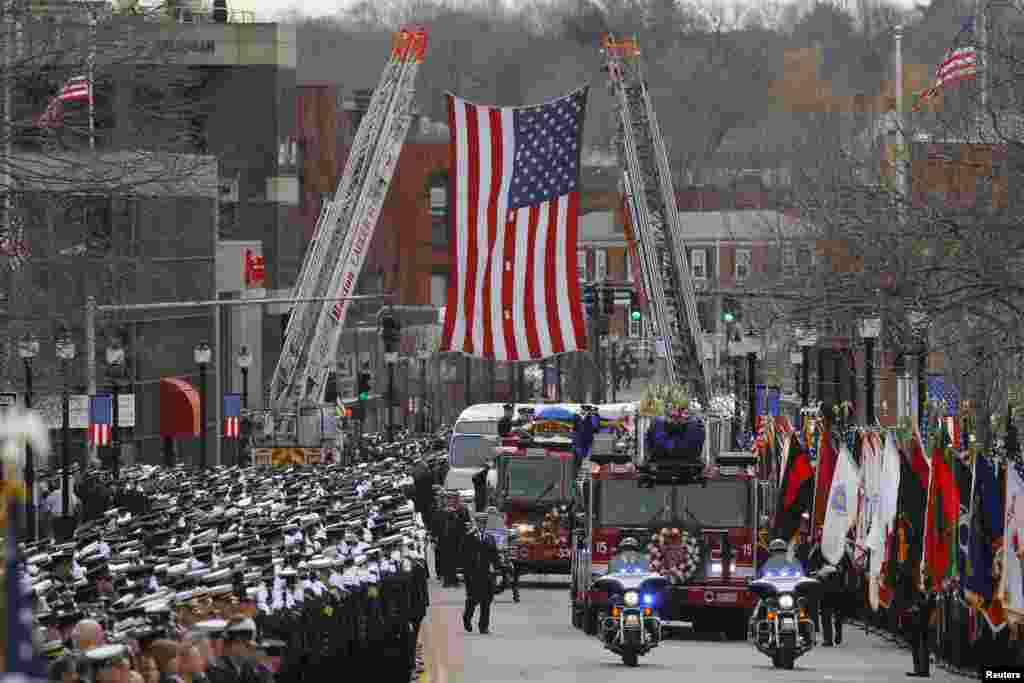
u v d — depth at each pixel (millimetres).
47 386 131000
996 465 71562
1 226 93938
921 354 101562
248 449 179750
